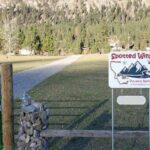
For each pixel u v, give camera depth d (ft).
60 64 190.49
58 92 68.90
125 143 32.73
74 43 467.52
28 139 24.06
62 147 31.81
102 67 158.20
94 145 32.35
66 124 40.27
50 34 467.52
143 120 42.19
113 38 477.77
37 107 24.14
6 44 459.32
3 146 20.61
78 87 78.23
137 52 24.40
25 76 109.81
